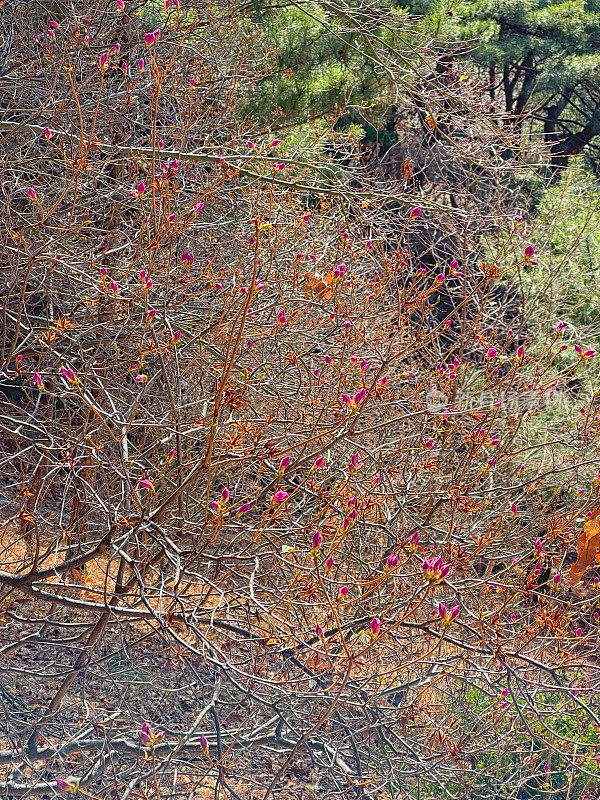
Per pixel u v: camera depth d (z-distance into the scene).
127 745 3.38
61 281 5.48
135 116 5.57
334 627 3.44
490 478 4.55
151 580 4.61
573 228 9.41
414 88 6.09
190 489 4.59
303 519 3.95
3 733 3.77
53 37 4.95
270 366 4.52
